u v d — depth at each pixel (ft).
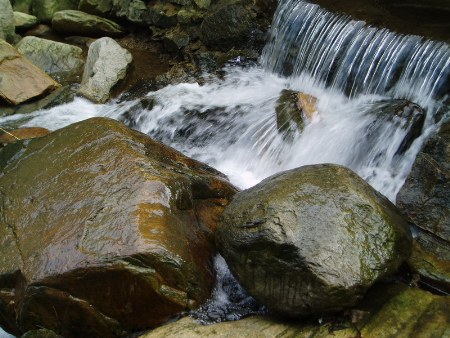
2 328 7.97
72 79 13.19
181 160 9.00
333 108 10.28
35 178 8.32
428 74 9.30
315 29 11.05
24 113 11.89
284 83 11.56
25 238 7.66
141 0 14.79
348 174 7.73
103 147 8.38
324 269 6.87
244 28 12.42
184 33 13.60
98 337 7.52
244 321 7.25
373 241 7.17
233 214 7.54
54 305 7.29
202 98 11.41
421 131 9.06
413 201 8.31
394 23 10.18
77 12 15.15
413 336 6.82
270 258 7.08
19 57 12.52
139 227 7.35
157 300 7.30
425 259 7.92
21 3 16.20
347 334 6.90
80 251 7.25
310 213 7.22
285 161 9.85
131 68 12.91
